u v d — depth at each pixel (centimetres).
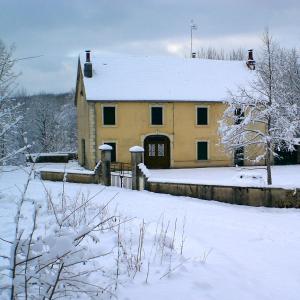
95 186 1795
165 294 455
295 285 541
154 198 1391
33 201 570
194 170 2955
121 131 3022
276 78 1927
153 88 3112
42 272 324
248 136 1944
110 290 412
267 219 1058
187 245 705
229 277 542
